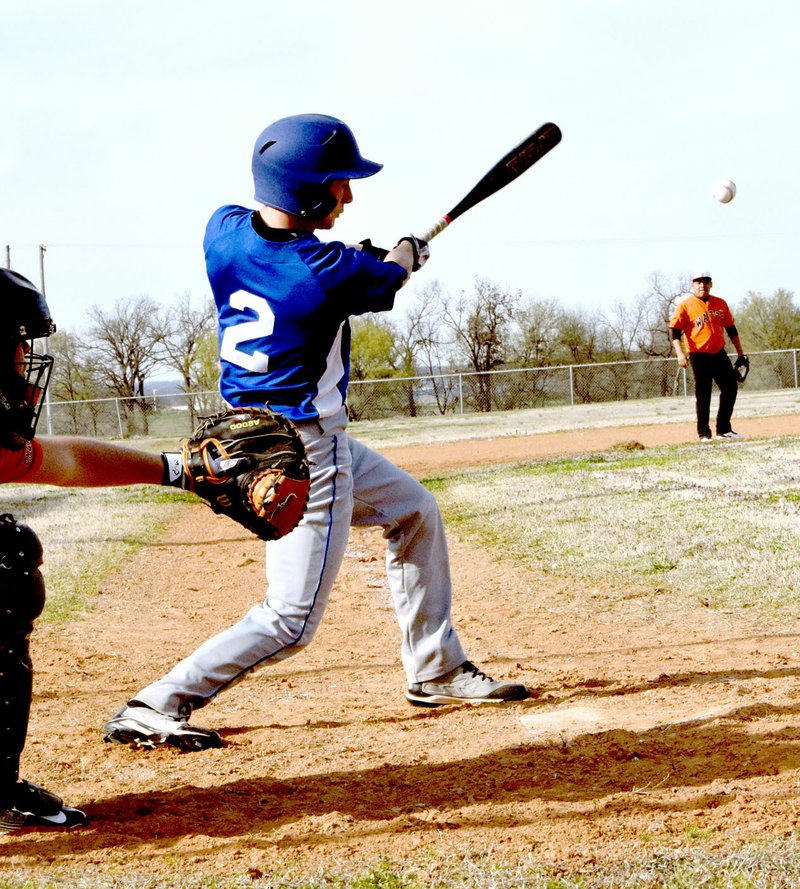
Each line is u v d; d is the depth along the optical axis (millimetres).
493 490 35312
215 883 7562
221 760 10555
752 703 11586
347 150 10023
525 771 9805
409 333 134500
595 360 134750
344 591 22125
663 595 19047
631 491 31219
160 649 16750
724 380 44250
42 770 10352
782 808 8422
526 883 7414
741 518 24922
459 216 11984
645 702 12219
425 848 8117
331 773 10016
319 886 7477
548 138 12219
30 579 8164
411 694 12719
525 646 16125
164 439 87688
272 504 8445
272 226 10070
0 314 7234
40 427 103312
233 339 10172
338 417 10539
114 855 8133
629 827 8312
